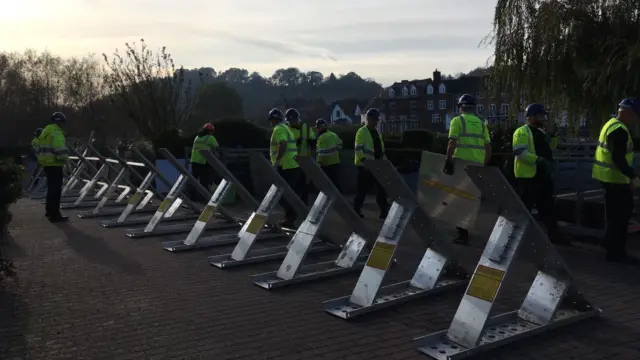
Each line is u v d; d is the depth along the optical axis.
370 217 11.23
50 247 8.87
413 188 12.98
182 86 22.77
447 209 7.06
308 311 5.47
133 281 6.70
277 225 9.62
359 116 70.44
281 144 9.68
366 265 5.69
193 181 10.57
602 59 9.99
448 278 6.23
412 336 4.73
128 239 9.59
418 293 5.76
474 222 6.77
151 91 21.59
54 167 11.69
